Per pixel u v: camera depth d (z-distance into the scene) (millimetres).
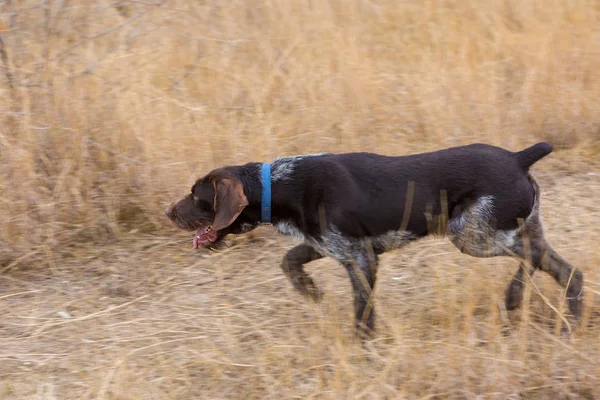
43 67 10078
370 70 13219
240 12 15016
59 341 7852
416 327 7664
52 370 7297
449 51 13906
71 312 8453
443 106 12047
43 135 9836
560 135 11938
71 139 9867
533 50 13750
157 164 10086
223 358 7219
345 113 11977
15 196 9305
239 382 6992
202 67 12531
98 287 8938
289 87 12562
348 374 6824
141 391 6805
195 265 9383
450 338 7105
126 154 10180
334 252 7520
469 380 6750
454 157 7469
